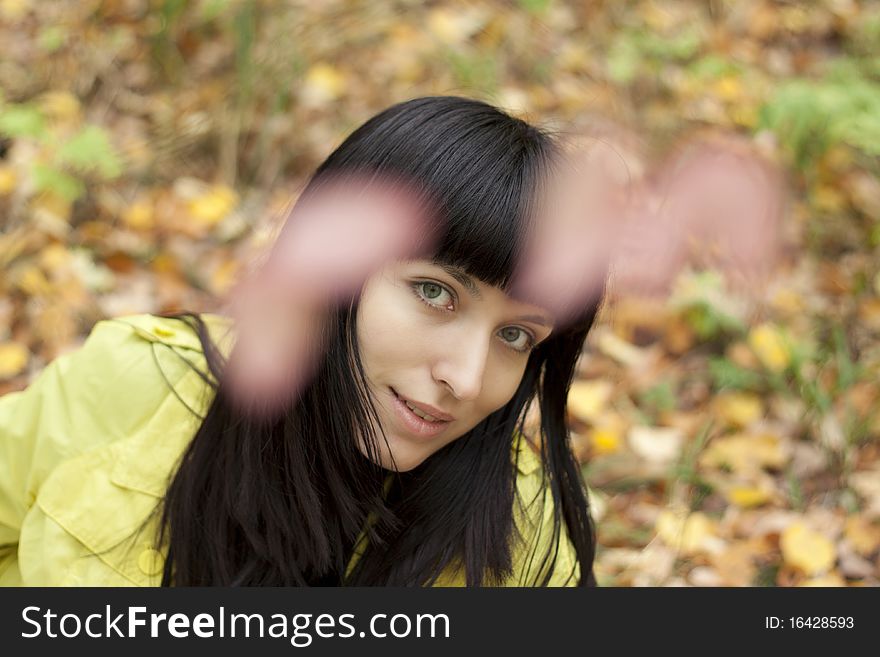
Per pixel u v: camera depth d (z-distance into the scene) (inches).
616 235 42.3
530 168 39.6
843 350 88.6
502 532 48.6
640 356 91.5
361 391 42.3
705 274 94.0
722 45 123.5
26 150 96.7
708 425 85.2
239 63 106.2
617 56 115.7
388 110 42.3
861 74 117.6
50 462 47.4
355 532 47.3
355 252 40.7
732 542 75.9
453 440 46.7
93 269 89.1
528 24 120.8
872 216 105.6
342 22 115.1
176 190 98.4
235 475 46.6
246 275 50.2
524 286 39.4
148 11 114.7
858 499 78.5
